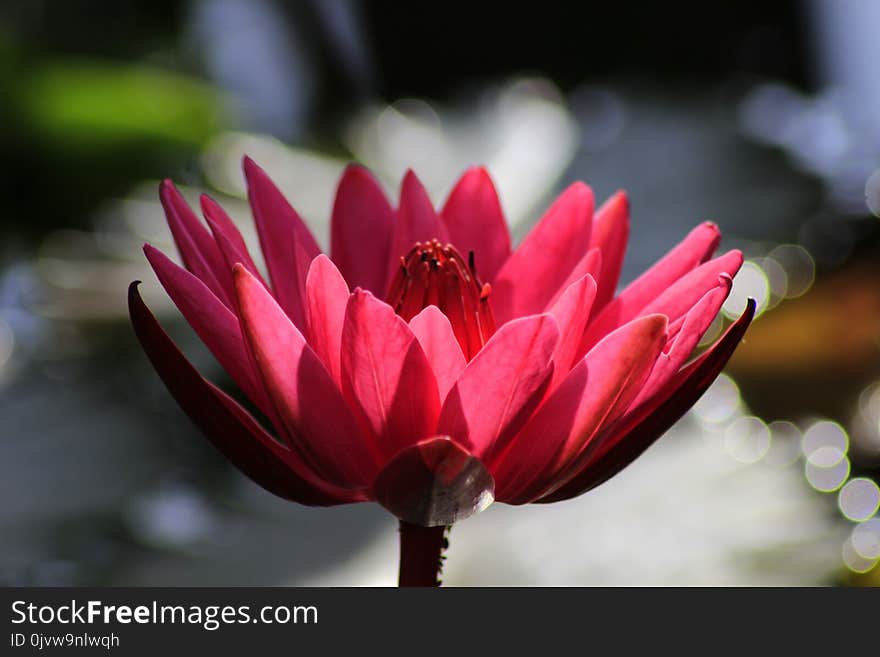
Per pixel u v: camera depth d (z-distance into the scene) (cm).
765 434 141
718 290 110
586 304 110
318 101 377
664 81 446
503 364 109
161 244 215
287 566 125
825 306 175
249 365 111
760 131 319
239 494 130
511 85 450
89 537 126
